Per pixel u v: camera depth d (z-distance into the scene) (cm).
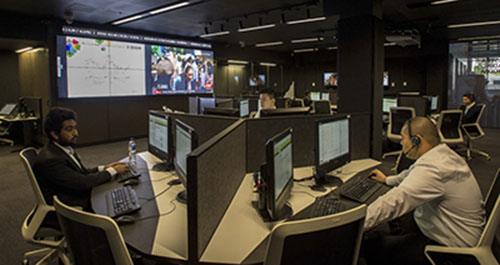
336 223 85
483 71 855
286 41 866
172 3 474
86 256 101
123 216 136
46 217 169
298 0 473
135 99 684
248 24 649
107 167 200
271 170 128
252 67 1055
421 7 513
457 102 891
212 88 848
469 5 503
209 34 686
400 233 178
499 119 845
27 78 648
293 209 149
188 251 105
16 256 214
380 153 422
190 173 103
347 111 421
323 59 1061
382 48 422
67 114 179
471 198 135
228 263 104
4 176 405
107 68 625
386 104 612
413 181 134
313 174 197
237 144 181
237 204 155
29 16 535
